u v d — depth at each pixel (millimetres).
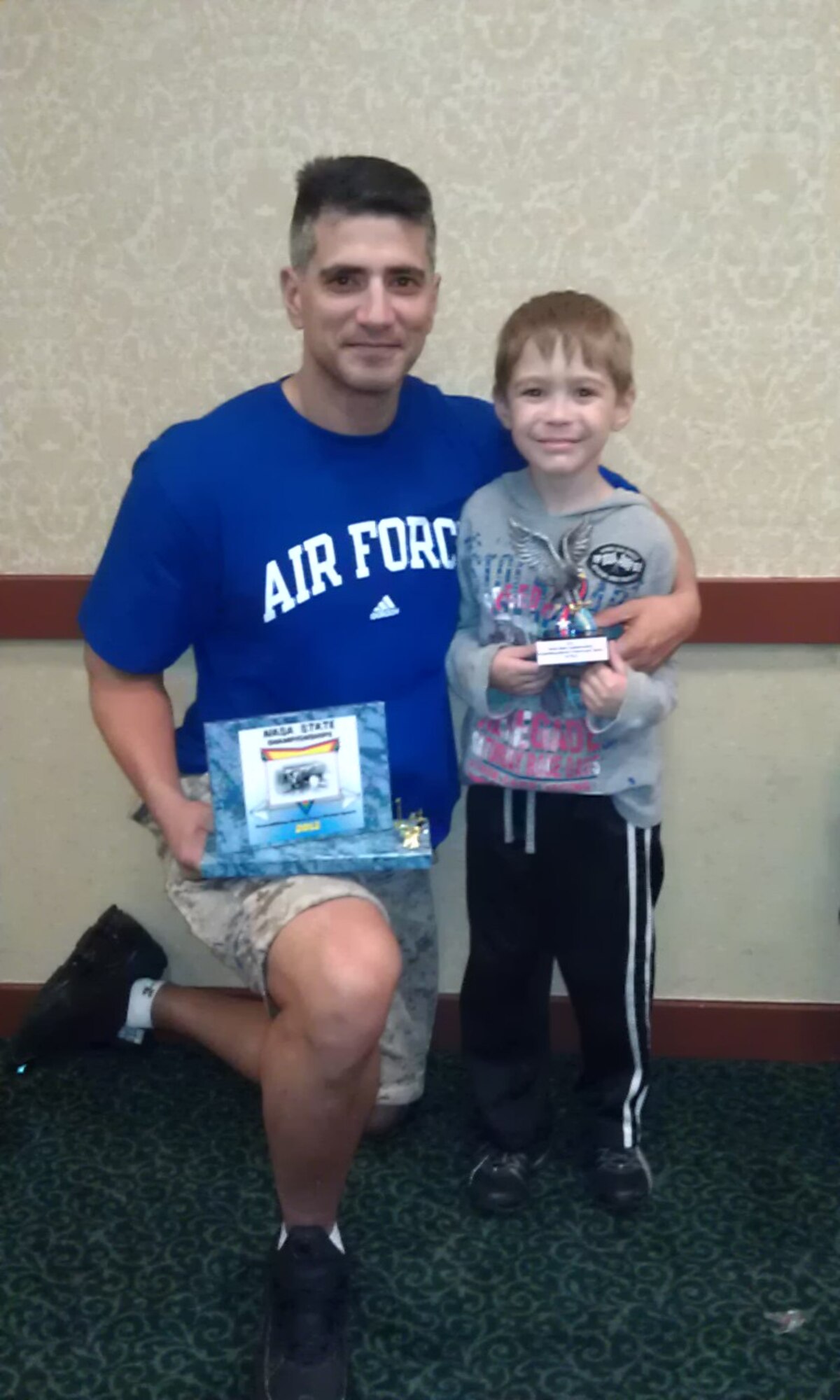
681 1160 1932
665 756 2121
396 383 1543
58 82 1872
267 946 1452
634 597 1641
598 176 1868
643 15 1801
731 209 1868
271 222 1917
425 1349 1576
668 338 1930
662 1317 1618
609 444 1987
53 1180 1894
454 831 2158
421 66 1841
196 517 1568
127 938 2160
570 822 1705
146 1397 1505
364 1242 1768
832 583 1994
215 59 1853
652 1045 2242
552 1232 1783
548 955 1873
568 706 1662
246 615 1615
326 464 1613
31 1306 1647
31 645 2141
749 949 2213
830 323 1904
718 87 1819
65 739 2195
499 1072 1865
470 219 1899
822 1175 1890
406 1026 1942
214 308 1962
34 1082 2146
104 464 2049
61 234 1938
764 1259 1717
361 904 1483
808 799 2123
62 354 1997
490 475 1730
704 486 1996
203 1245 1759
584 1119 2045
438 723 1712
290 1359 1475
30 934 2311
